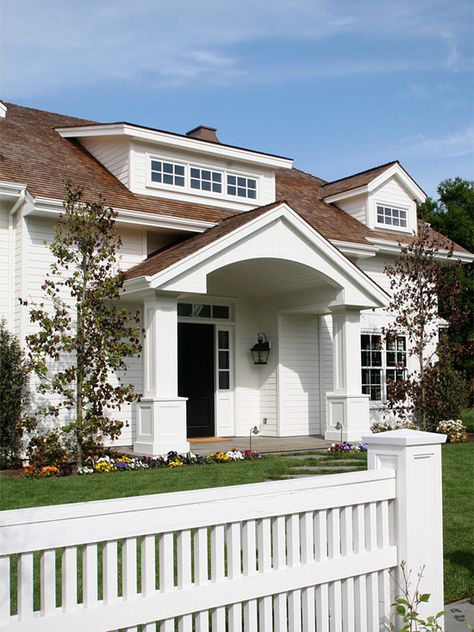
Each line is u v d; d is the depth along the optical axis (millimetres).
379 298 13836
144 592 2805
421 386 15016
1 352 10945
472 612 4320
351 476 3514
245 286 15305
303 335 15781
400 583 3648
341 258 13250
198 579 2969
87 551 2672
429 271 15305
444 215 33562
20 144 13953
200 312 15008
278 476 8914
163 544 2877
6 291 11945
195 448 12836
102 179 13891
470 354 16094
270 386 15484
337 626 3428
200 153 14820
